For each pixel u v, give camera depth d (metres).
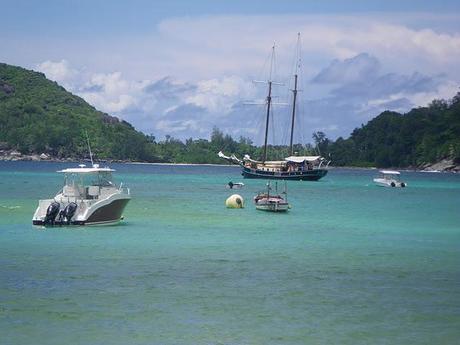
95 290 36.28
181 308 33.22
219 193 120.94
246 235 59.47
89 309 32.72
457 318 32.41
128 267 42.56
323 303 34.59
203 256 47.28
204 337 29.17
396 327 30.97
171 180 178.38
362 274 41.81
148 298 34.88
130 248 49.94
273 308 33.56
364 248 52.81
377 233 63.34
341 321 31.67
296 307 33.81
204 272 41.53
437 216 83.44
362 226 69.50
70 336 28.97
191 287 37.44
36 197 95.94
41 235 55.00
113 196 61.22
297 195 123.81
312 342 28.83
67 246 49.97
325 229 65.88
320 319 31.91
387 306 34.28
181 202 96.69
